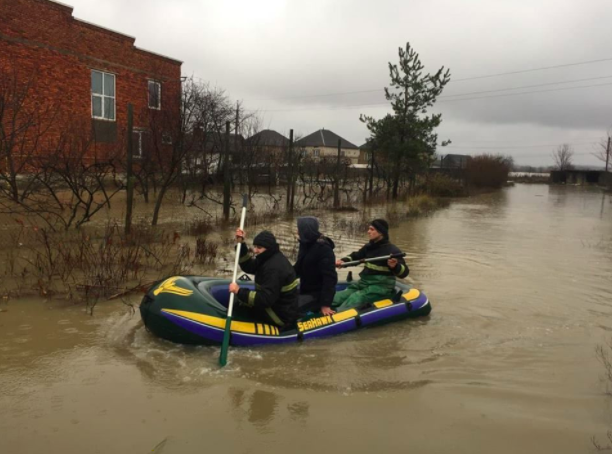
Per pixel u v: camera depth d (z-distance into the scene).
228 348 4.45
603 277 7.84
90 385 3.74
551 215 18.27
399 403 3.63
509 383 4.00
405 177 24.61
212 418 3.34
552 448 3.07
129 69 20.03
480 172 38.94
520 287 7.14
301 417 3.40
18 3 16.12
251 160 18.73
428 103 22.92
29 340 4.55
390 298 5.57
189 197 17.77
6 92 10.40
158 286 4.82
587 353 4.70
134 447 2.98
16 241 8.43
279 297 4.75
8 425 3.17
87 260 7.07
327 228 12.61
